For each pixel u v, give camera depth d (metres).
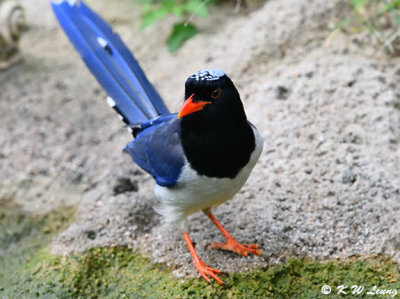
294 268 9.62
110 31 11.24
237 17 15.45
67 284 9.91
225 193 9.09
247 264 9.72
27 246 11.02
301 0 14.34
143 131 9.88
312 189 10.51
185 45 14.80
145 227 10.83
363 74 12.41
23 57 15.12
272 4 14.78
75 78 14.49
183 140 8.73
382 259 9.52
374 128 11.34
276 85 12.57
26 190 12.12
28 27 16.14
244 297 9.33
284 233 10.02
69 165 12.43
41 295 9.84
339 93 12.04
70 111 13.59
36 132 13.08
